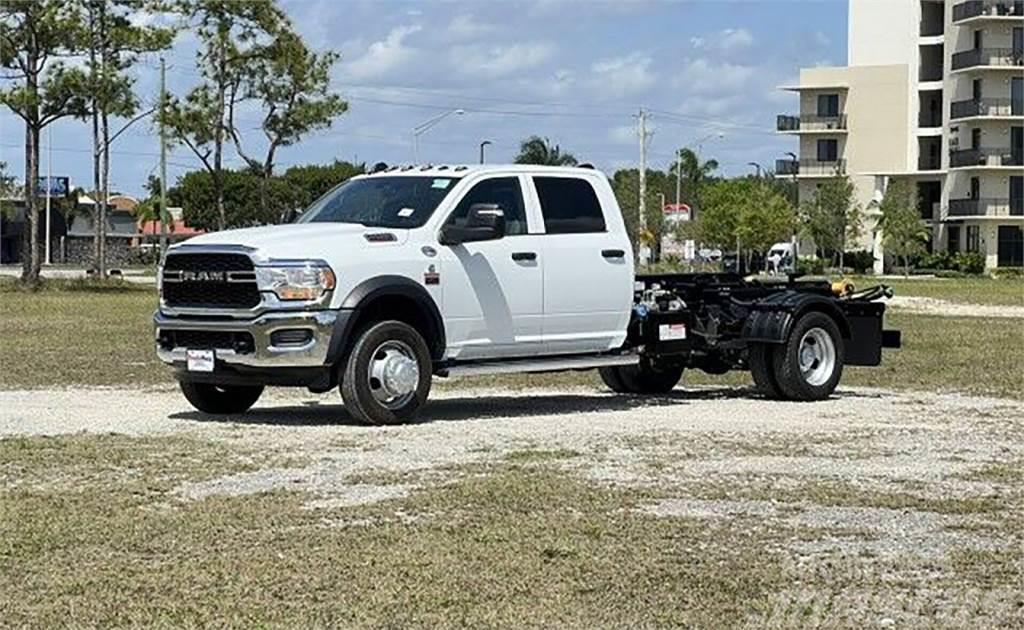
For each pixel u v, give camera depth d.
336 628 6.80
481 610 7.09
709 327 17.06
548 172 15.51
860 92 106.44
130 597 7.29
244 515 9.23
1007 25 98.38
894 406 16.17
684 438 13.05
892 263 98.62
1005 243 99.56
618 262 15.82
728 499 9.95
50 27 50.69
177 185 110.75
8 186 96.44
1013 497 10.11
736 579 7.72
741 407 16.06
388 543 8.48
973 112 98.75
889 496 10.09
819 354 16.94
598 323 15.68
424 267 14.22
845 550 8.44
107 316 34.84
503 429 13.65
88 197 108.25
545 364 15.17
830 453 12.15
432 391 17.88
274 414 14.88
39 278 52.38
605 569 7.89
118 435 12.91
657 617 7.01
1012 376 19.97
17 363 21.53
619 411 15.56
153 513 9.30
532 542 8.53
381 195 15.08
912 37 104.44
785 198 101.50
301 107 55.03
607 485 10.42
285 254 13.60
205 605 7.16
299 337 13.56
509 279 14.88
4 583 7.56
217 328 13.78
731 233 94.62
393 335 13.85
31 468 11.01
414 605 7.17
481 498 9.84
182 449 12.02
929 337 28.20
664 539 8.66
